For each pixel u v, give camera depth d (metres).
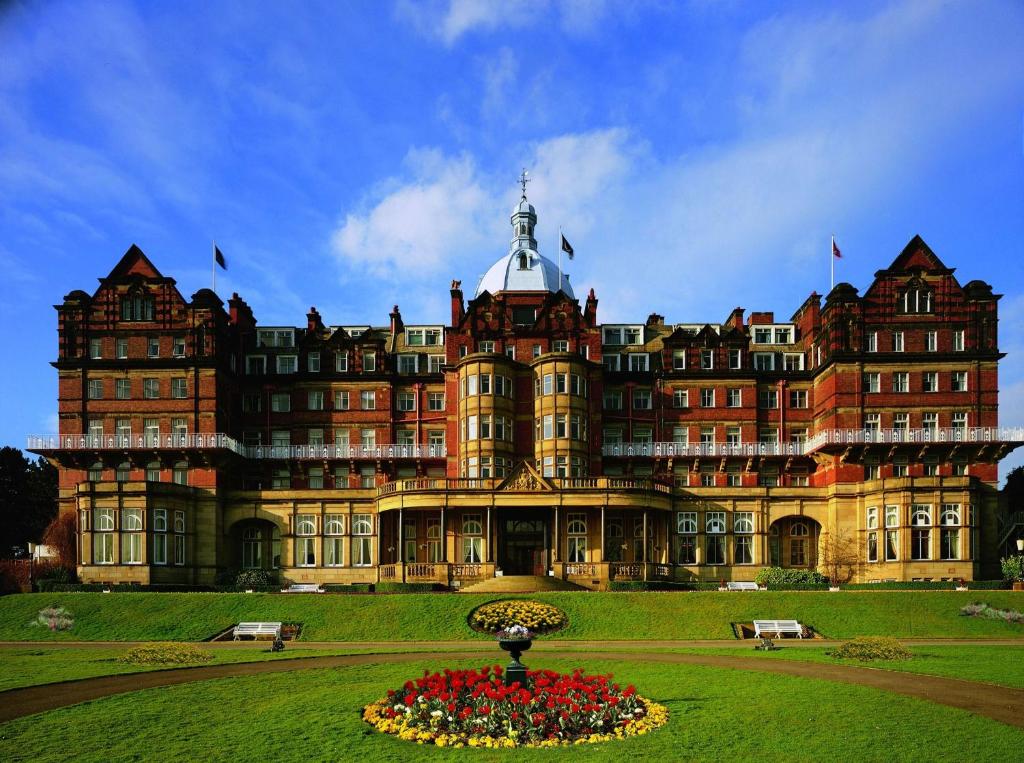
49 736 24.77
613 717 25.89
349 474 86.56
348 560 79.94
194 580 78.38
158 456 80.75
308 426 88.19
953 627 54.00
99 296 84.00
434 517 79.25
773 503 80.56
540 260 98.44
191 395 82.06
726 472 85.56
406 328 92.69
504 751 23.38
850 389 80.62
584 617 54.88
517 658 28.97
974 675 34.03
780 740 24.19
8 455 108.50
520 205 103.19
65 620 54.50
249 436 88.38
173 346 83.06
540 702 25.95
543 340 86.19
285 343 91.69
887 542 74.50
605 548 73.62
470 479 74.62
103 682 33.25
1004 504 100.19
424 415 88.06
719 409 86.88
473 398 81.12
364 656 41.47
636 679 33.69
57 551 79.25
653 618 54.81
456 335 86.00
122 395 82.62
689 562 79.56
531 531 77.88
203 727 25.70
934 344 81.38
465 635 52.34
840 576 76.44
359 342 89.38
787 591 59.75
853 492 78.69
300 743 23.97
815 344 86.38
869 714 27.02
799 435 86.62
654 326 96.25
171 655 38.97
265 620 55.44
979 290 81.50
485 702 25.72
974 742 23.92
